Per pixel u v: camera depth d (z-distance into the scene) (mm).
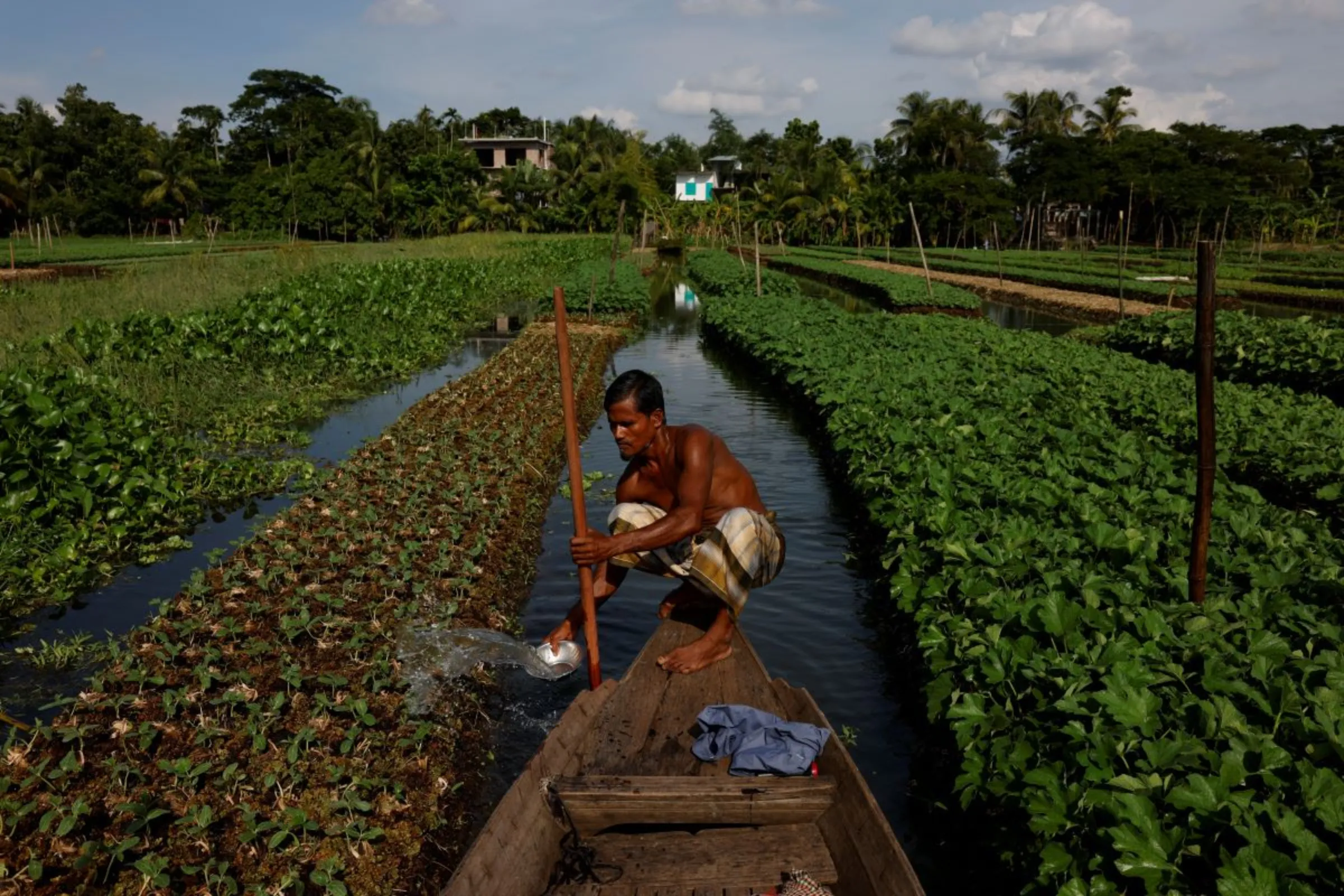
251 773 4754
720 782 3791
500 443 11500
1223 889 3104
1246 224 65938
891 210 69938
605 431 13531
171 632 6355
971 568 6070
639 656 5078
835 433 11148
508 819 3500
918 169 79562
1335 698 4086
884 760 5500
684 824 3869
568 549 8727
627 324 25641
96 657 6461
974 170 78438
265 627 6461
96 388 10141
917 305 30922
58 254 46250
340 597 6746
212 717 5234
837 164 75125
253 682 5629
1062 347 17969
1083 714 4266
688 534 4910
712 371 19469
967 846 4723
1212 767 3754
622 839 3773
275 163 86500
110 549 8398
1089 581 5543
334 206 62906
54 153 77812
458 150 82062
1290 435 10172
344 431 13227
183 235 68812
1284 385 16125
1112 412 12211
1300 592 5582
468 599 6984
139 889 3984
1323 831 3422
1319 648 4895
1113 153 71375
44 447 8648
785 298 27781
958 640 5336
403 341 19422
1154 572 5984
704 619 5477
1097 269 49062
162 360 15055
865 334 19703
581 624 5590
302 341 16656
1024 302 36156
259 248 53562
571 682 6238
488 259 38969
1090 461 8578
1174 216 68062
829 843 3701
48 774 4629
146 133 77250
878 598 7648
